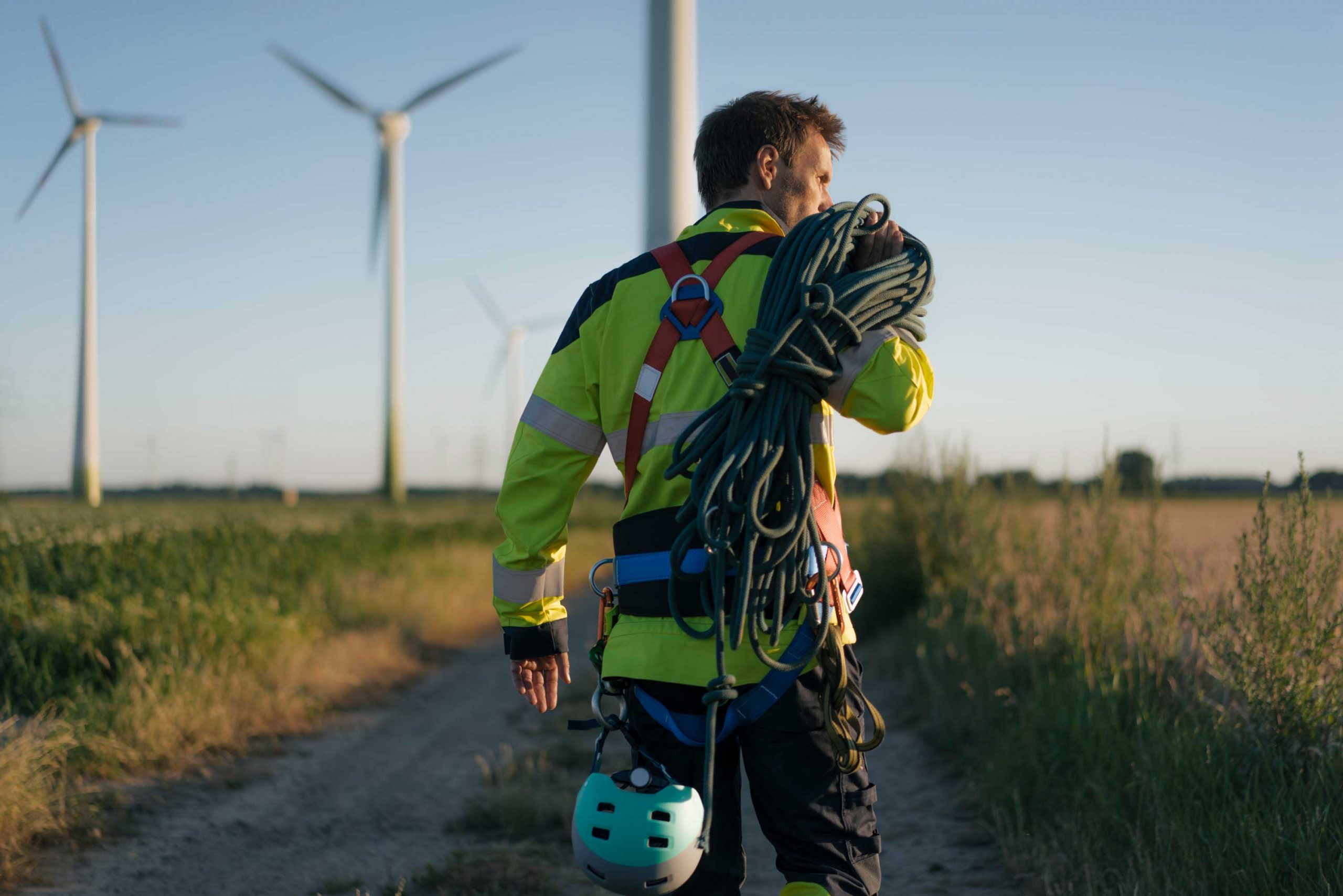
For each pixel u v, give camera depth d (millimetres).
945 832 3898
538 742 5492
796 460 1498
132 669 5484
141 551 8305
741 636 1503
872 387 1533
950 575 8000
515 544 1705
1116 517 4941
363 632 8688
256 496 71938
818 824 1564
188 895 3273
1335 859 2574
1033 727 4125
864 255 1664
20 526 9133
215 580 7762
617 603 1723
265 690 6098
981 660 5512
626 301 1659
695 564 1542
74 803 3908
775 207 1829
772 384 1512
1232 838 2727
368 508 30891
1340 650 3225
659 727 1611
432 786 4668
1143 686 4004
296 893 3299
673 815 1407
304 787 4617
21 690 5340
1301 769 2977
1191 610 3854
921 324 1655
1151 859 2895
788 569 1520
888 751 5215
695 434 1544
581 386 1702
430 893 3258
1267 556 3348
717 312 1593
